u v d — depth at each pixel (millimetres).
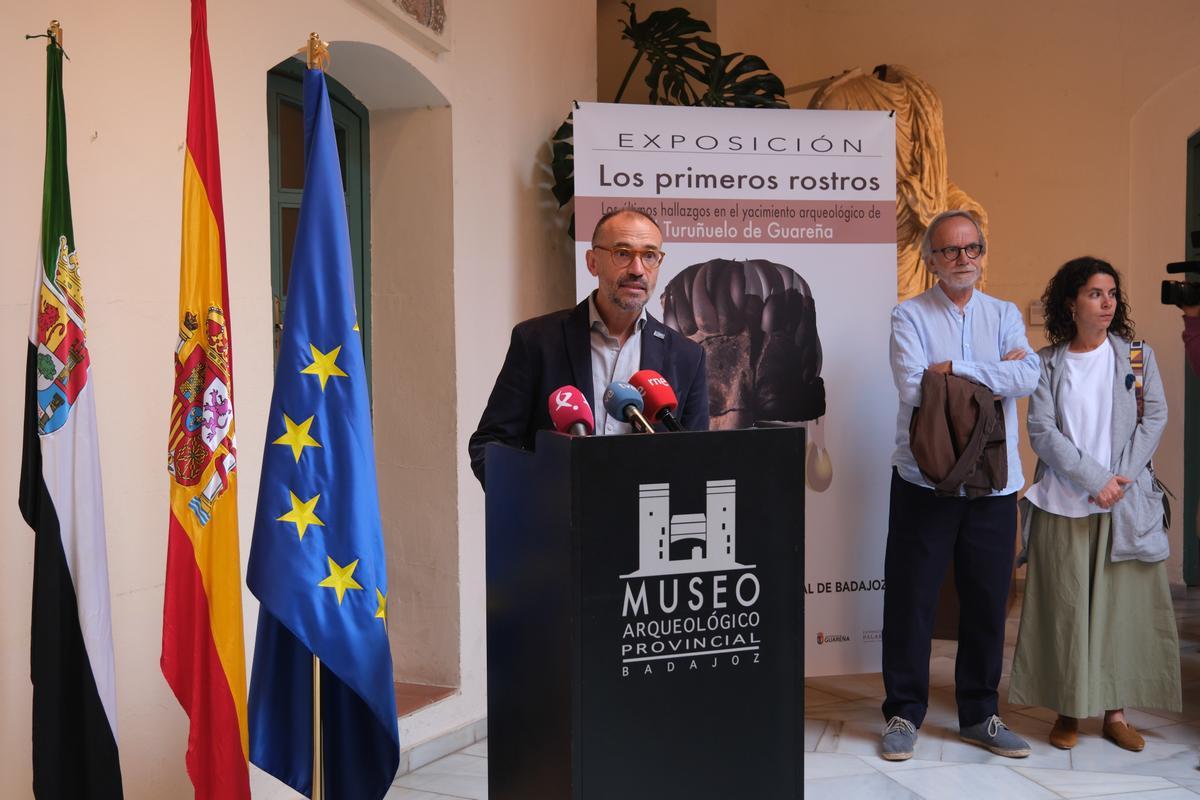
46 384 1982
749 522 1625
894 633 3641
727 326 3865
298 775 2283
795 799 1673
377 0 3230
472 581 3830
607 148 3762
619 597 1557
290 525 2148
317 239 2215
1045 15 6082
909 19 6348
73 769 2012
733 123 3857
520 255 4152
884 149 3961
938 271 3547
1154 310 5941
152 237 2529
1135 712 3996
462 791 3250
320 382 2188
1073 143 6074
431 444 3779
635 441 1557
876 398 3969
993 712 3619
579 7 4629
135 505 2492
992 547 3549
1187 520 5969
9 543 2184
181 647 2193
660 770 1588
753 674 1640
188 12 2629
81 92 2344
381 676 2188
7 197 2172
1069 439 3607
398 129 3783
